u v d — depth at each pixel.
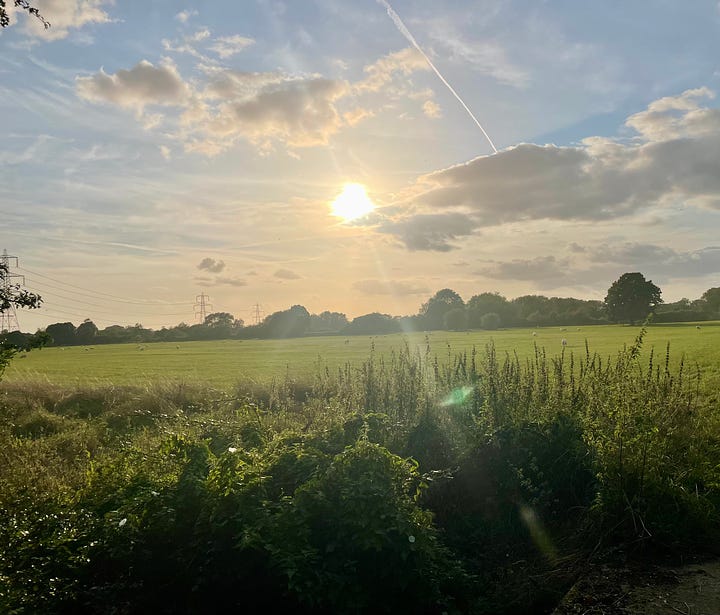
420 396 9.72
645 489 6.45
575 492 7.32
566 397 9.09
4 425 12.47
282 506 5.80
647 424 7.05
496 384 9.70
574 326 126.06
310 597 5.04
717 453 7.73
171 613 5.51
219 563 5.56
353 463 6.20
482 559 6.78
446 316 131.38
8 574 5.16
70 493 7.38
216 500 5.87
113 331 145.50
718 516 6.29
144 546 5.86
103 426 14.66
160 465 7.15
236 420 9.12
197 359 58.16
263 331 139.50
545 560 6.38
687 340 50.94
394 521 5.57
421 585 5.52
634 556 5.80
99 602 5.41
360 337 112.25
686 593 4.99
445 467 8.07
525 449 7.74
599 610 4.83
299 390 18.38
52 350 96.56
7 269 10.02
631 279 127.44
